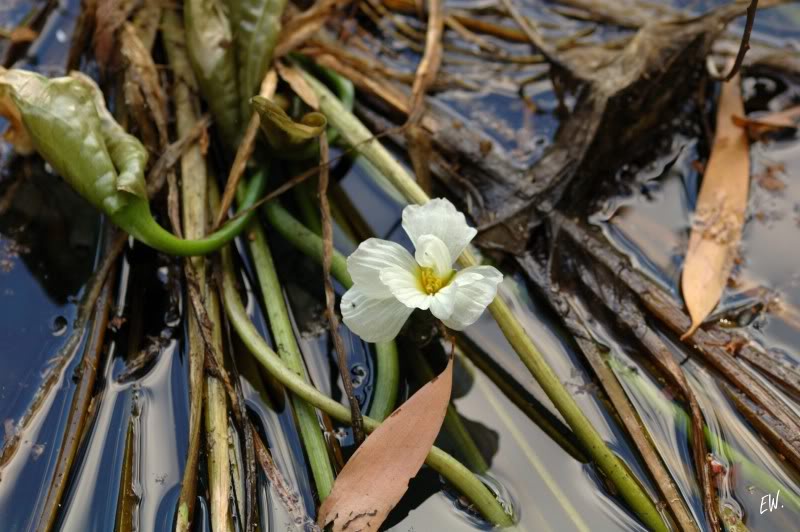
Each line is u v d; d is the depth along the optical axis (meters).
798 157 0.61
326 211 0.56
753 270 0.58
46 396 0.54
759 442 0.54
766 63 0.64
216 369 0.54
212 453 0.52
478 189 0.60
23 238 0.59
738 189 0.60
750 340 0.56
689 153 0.62
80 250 0.59
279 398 0.54
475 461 0.53
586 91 0.60
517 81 0.65
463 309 0.51
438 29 0.63
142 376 0.55
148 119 0.60
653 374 0.55
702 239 0.58
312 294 0.57
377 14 0.67
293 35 0.61
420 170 0.60
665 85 0.61
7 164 0.61
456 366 0.56
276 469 0.52
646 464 0.53
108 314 0.56
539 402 0.55
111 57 0.62
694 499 0.53
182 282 0.57
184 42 0.62
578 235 0.58
